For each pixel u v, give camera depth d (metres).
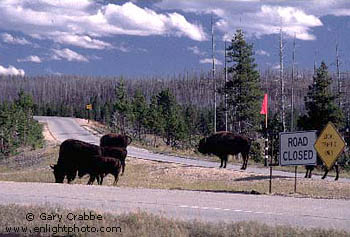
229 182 31.25
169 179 33.75
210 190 26.09
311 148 22.08
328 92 51.59
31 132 68.06
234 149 38.91
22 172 42.69
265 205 19.64
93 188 24.58
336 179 31.62
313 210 18.59
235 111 70.12
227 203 19.95
